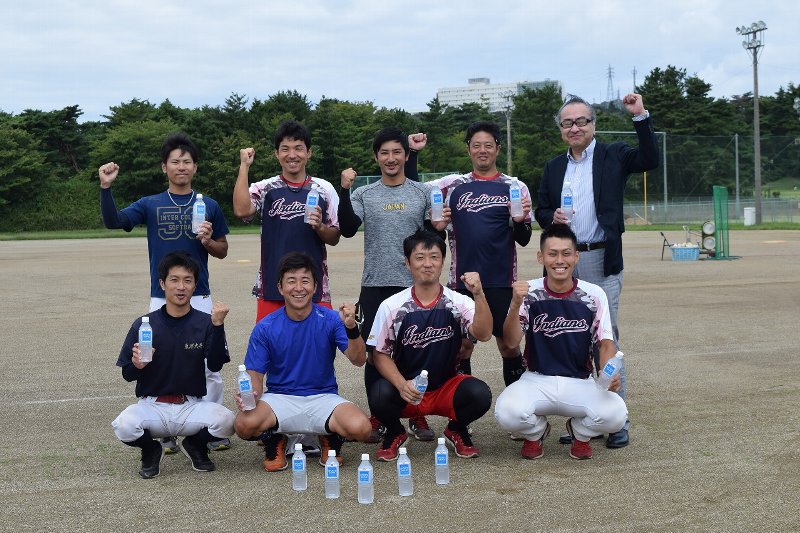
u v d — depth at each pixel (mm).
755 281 16719
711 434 5922
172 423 5262
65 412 6895
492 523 4238
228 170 59875
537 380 5523
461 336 5699
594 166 6090
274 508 4543
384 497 4699
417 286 5637
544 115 63656
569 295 5621
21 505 4648
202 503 4648
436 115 70562
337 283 17094
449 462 5441
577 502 4539
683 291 15156
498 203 6219
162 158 6336
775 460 5262
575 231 6078
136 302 14742
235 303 14258
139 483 5066
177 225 6258
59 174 66500
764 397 7008
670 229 43156
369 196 6305
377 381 5582
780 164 56125
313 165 64062
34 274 20766
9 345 10227
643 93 66750
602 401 5367
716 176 54906
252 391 5188
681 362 8633
